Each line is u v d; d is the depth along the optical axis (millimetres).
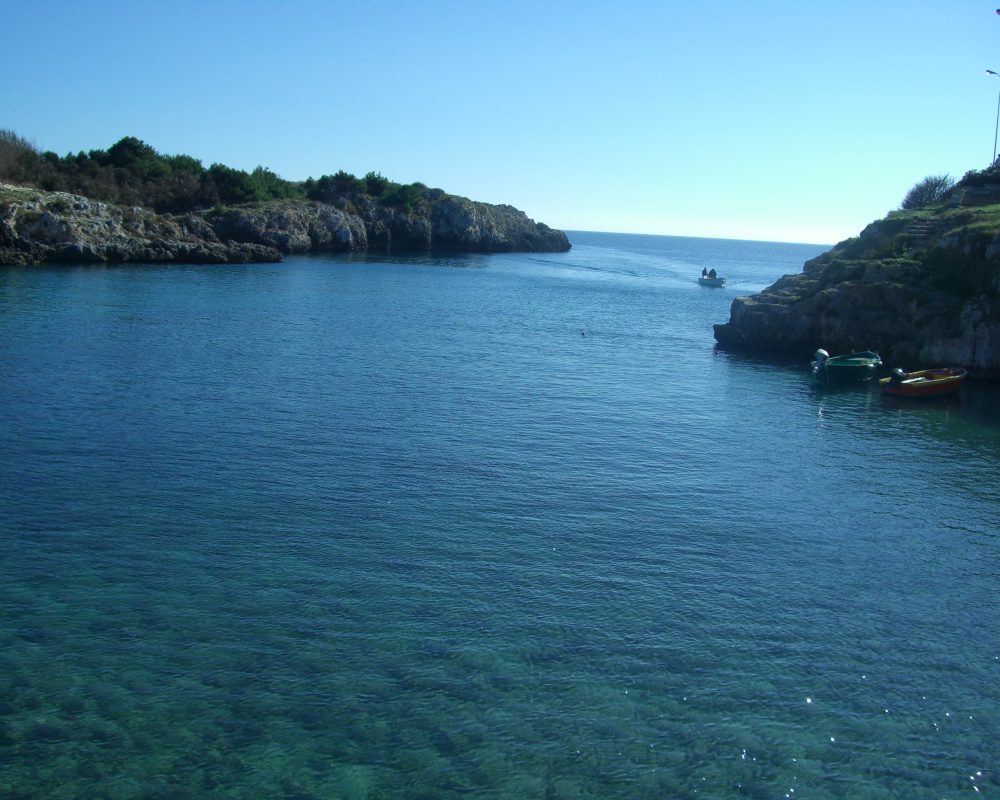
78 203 105625
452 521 25047
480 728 15656
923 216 65000
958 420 41219
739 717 16266
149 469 28281
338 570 21531
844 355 54031
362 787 14156
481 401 40406
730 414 40500
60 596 19703
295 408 37156
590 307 88125
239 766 14523
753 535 25109
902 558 23922
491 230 188750
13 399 36000
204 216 131375
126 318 59844
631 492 28312
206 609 19375
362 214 166000
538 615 19703
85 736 15086
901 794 14414
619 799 14102
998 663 18531
